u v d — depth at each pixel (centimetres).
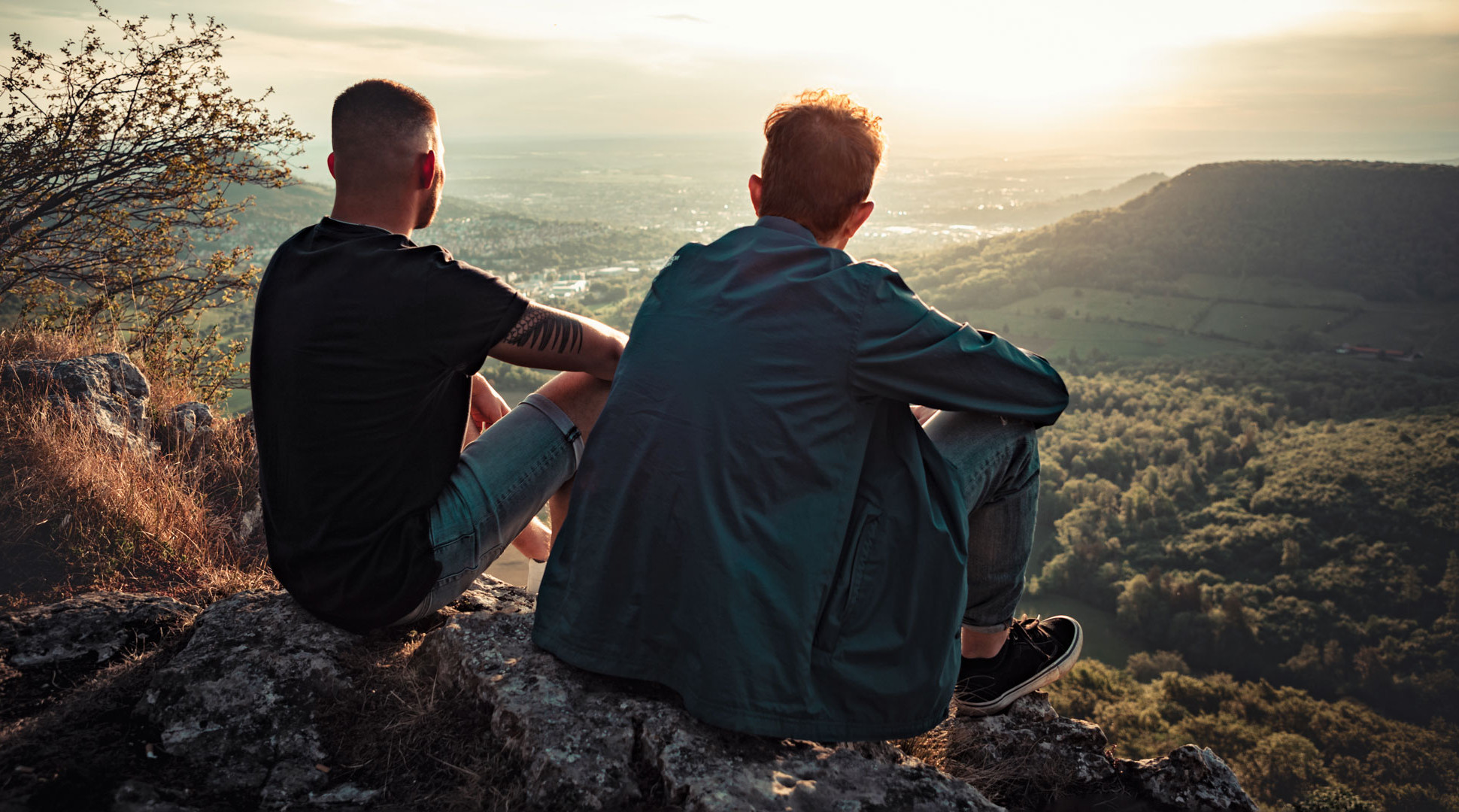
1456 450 8269
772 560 115
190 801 116
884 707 119
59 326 583
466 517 143
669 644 122
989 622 156
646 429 121
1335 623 6347
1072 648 165
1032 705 174
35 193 567
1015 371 126
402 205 141
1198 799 158
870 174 134
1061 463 9875
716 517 116
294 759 127
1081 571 7488
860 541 121
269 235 11762
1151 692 5231
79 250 612
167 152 602
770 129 137
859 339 119
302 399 129
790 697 114
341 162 137
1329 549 7344
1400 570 6819
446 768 125
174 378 507
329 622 151
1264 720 5109
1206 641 6341
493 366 8425
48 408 291
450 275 130
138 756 125
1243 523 8000
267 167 652
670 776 114
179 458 317
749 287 124
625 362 129
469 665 139
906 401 123
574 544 129
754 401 117
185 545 242
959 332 124
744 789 111
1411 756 4662
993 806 119
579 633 126
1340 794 3459
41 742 126
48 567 216
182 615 173
